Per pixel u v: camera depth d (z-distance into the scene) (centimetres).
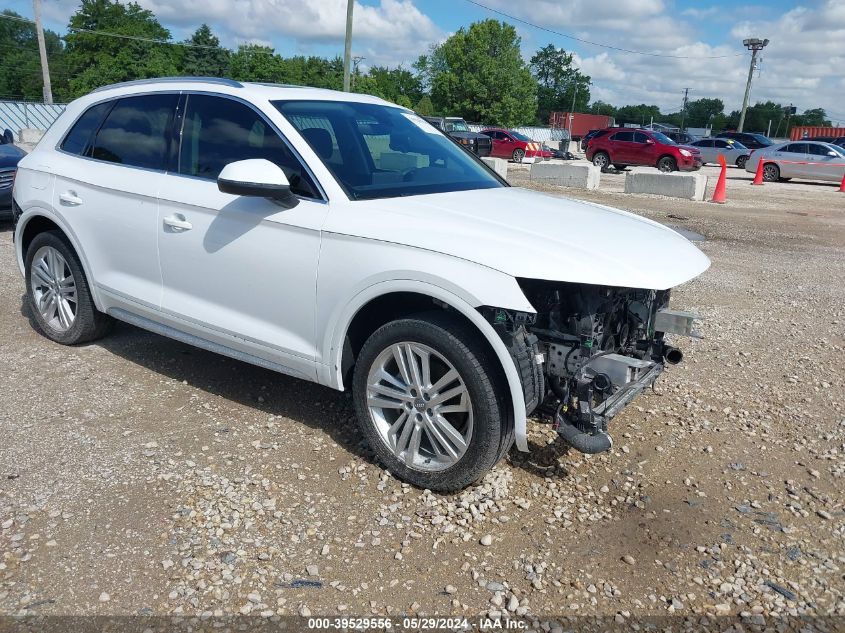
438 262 311
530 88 7519
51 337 512
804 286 822
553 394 335
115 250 445
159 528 304
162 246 415
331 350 354
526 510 330
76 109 495
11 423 389
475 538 308
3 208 891
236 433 389
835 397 480
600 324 317
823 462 388
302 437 387
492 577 284
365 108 442
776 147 2509
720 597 278
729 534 318
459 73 7512
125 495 326
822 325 659
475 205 363
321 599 268
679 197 1727
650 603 273
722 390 484
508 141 3161
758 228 1278
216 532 303
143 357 493
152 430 388
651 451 391
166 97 436
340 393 444
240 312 389
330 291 345
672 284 311
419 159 420
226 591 269
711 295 765
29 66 7444
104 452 363
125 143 450
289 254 359
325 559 290
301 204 358
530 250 306
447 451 328
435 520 317
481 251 307
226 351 402
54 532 298
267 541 299
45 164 491
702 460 384
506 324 303
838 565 300
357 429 398
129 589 268
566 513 329
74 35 7150
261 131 386
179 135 420
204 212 391
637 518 328
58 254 491
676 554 303
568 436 317
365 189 365
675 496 347
